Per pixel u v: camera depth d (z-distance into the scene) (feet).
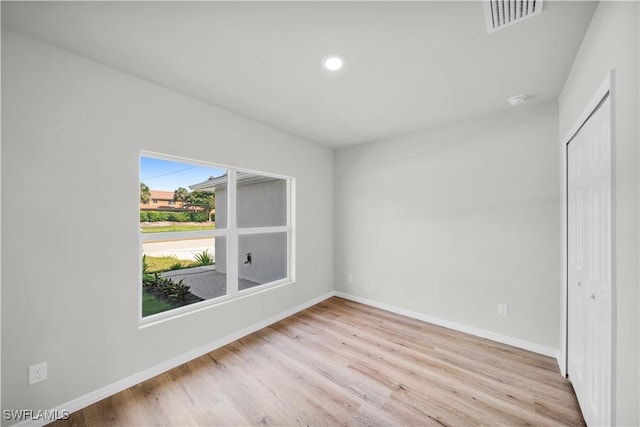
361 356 7.34
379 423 5.01
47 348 4.96
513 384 6.12
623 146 3.26
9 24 4.46
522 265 7.80
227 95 7.19
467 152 8.82
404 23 4.45
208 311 7.61
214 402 5.57
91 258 5.51
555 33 4.66
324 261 12.26
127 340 6.02
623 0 3.23
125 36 4.82
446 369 6.72
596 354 4.45
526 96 7.11
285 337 8.50
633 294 3.04
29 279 4.77
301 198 11.00
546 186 7.40
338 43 5.02
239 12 4.20
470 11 4.15
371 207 11.40
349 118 8.80
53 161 5.05
